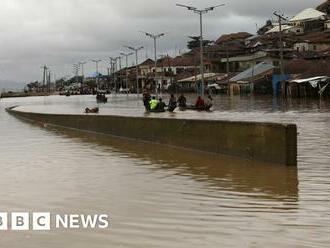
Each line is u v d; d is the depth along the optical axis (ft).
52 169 47.42
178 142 60.39
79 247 24.18
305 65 242.99
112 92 490.49
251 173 41.91
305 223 27.17
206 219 28.40
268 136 45.75
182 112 133.39
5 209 31.63
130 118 73.97
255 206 31.14
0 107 250.78
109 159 53.47
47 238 25.67
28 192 36.63
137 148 62.64
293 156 44.16
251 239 24.63
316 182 37.63
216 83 306.55
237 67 336.70
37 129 102.01
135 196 34.63
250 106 153.69
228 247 23.56
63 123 105.29
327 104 152.35
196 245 23.95
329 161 46.70
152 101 139.85
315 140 62.90
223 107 151.84
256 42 353.72
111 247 24.02
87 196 34.99
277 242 24.04
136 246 24.04
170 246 23.90
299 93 203.92
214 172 43.16
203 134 55.26
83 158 54.85
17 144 71.51
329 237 24.67
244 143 48.78
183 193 35.32
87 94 501.97
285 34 355.77
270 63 268.00
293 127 44.09
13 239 25.62
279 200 32.50
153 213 29.91
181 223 27.68
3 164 51.21
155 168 46.44
